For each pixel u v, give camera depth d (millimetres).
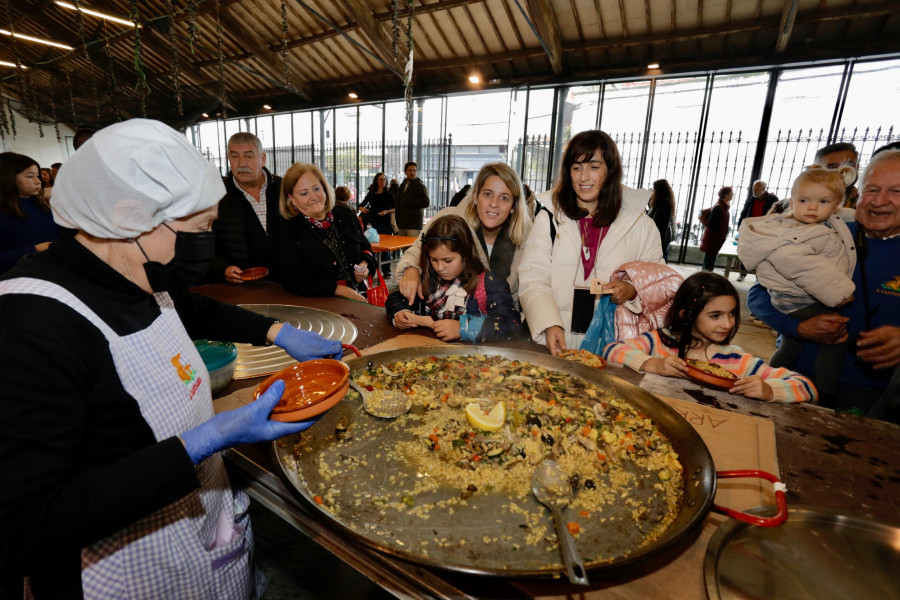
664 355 1714
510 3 7168
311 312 2113
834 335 1774
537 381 1446
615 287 1853
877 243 1798
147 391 759
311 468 1055
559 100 8711
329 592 1747
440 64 8906
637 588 738
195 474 667
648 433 1183
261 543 1958
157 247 737
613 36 7320
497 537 857
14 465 560
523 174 9281
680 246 9000
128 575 824
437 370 1528
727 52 7000
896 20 5848
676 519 879
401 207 7672
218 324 1206
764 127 7559
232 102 12953
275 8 8445
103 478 601
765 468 1047
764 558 749
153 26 2475
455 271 1960
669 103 8250
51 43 9500
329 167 12891
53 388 603
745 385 1377
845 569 732
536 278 2020
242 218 2777
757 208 7039
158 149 671
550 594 738
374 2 7672
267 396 751
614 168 1860
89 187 647
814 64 6637
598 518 905
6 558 562
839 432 1201
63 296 657
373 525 884
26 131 15734
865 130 6742
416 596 790
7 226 3148
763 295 2117
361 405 1333
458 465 1071
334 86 11031
